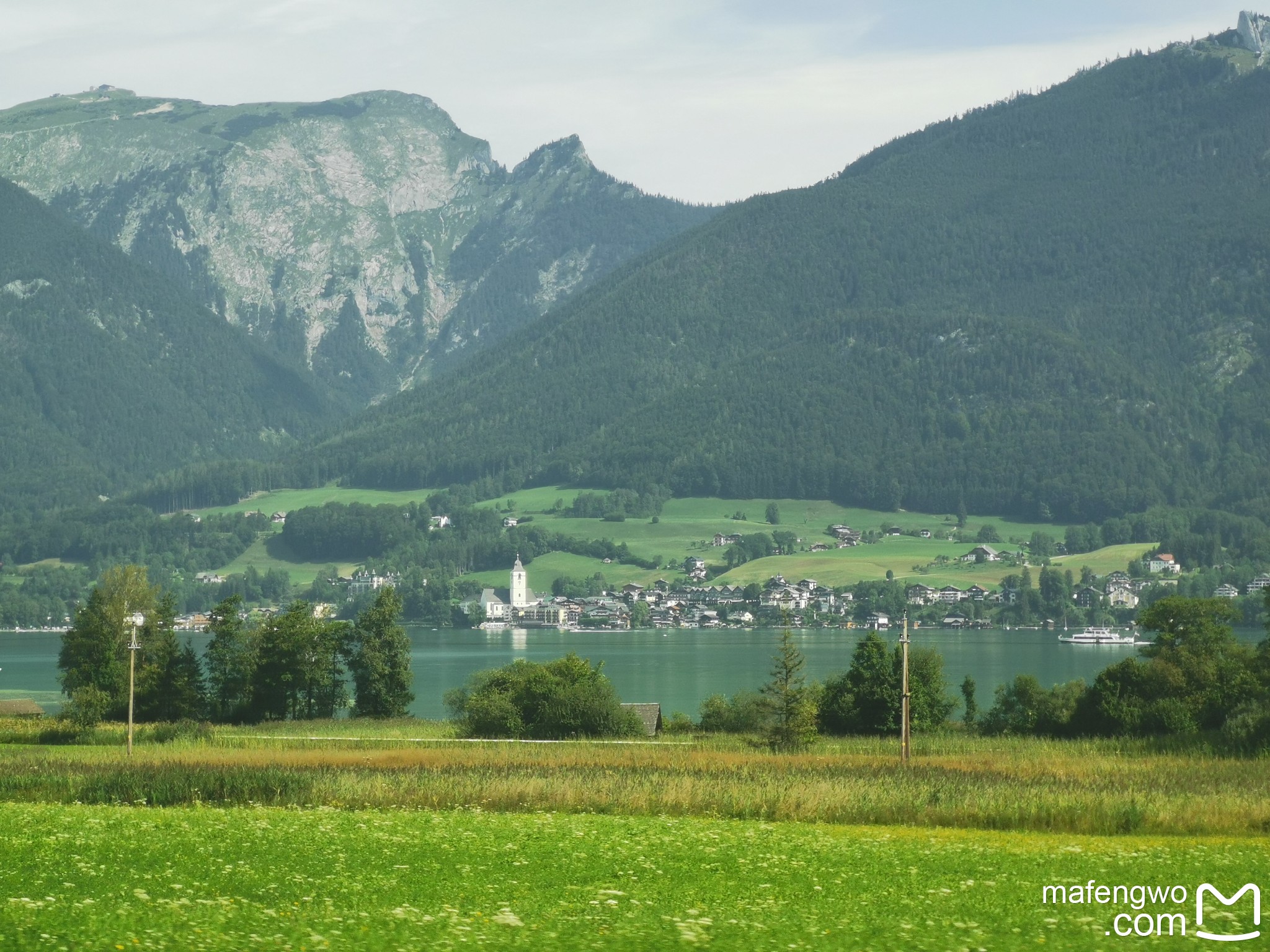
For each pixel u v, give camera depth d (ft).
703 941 110.73
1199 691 388.78
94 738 360.07
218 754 306.76
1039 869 151.64
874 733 395.34
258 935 110.01
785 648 352.08
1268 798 220.64
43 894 125.29
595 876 141.69
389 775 237.86
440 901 127.34
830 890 136.26
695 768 268.21
